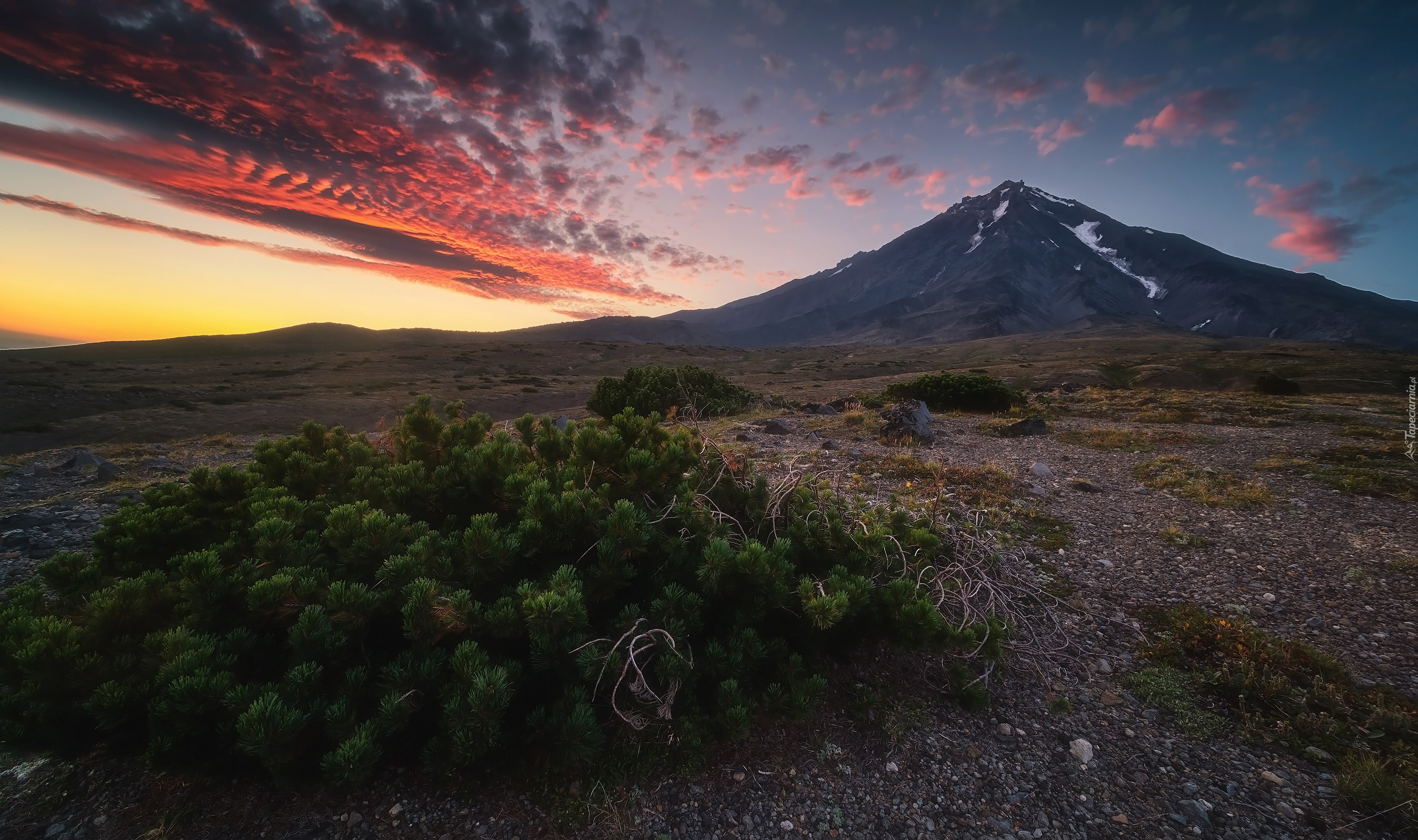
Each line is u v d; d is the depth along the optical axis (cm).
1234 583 578
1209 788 314
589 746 281
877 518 504
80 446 1891
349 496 453
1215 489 927
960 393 2202
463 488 442
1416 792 294
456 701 262
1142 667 436
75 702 278
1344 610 516
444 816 280
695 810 293
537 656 296
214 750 271
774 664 357
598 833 277
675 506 413
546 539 362
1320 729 354
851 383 7338
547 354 12169
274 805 277
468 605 292
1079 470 1086
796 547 420
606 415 2211
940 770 326
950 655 429
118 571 384
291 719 241
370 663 299
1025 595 537
